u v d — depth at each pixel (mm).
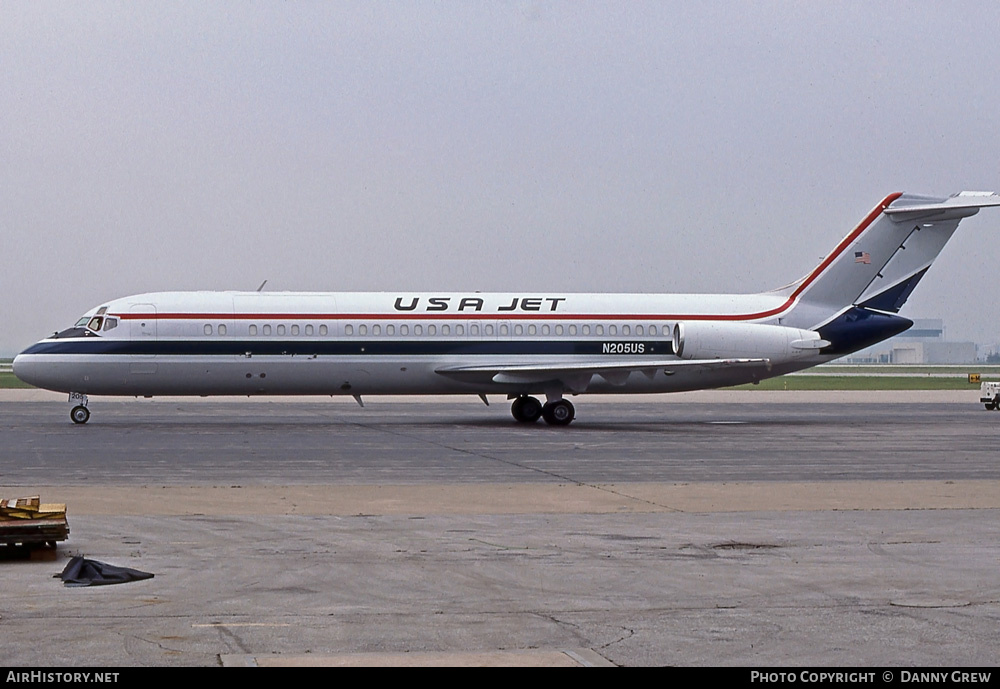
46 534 17047
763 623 13250
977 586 15359
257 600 14352
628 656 11781
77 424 47406
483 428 46562
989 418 56094
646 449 36875
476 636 12586
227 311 47625
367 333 48438
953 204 52844
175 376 46969
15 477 27906
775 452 36094
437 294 50188
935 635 12711
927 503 23953
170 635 12516
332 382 48438
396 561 16969
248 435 41344
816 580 15719
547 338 50094
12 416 53781
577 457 33875
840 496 25125
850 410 64125
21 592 14734
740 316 52062
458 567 16531
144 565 16594
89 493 24812
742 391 94750
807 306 52688
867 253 53031
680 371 50875
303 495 24719
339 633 12672
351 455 33906
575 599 14500
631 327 51000
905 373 162875
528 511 22469
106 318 46969
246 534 19375
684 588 15180
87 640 12266
